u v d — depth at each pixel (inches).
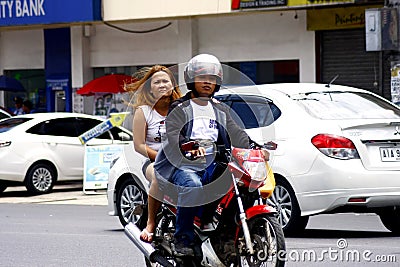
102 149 963.3
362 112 578.9
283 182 564.7
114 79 1179.3
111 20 1165.7
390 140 550.3
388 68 1080.2
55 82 1334.9
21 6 1208.2
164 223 405.7
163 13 1130.0
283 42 1157.7
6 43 1392.7
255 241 373.1
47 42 1343.5
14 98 1400.1
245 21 1185.4
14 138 962.1
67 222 716.7
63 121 1003.3
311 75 1136.2
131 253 539.2
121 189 637.9
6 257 534.9
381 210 567.8
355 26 1084.5
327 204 544.7
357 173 540.1
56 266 498.9
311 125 557.6
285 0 1034.1
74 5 1175.0
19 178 963.3
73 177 1005.8
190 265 388.2
